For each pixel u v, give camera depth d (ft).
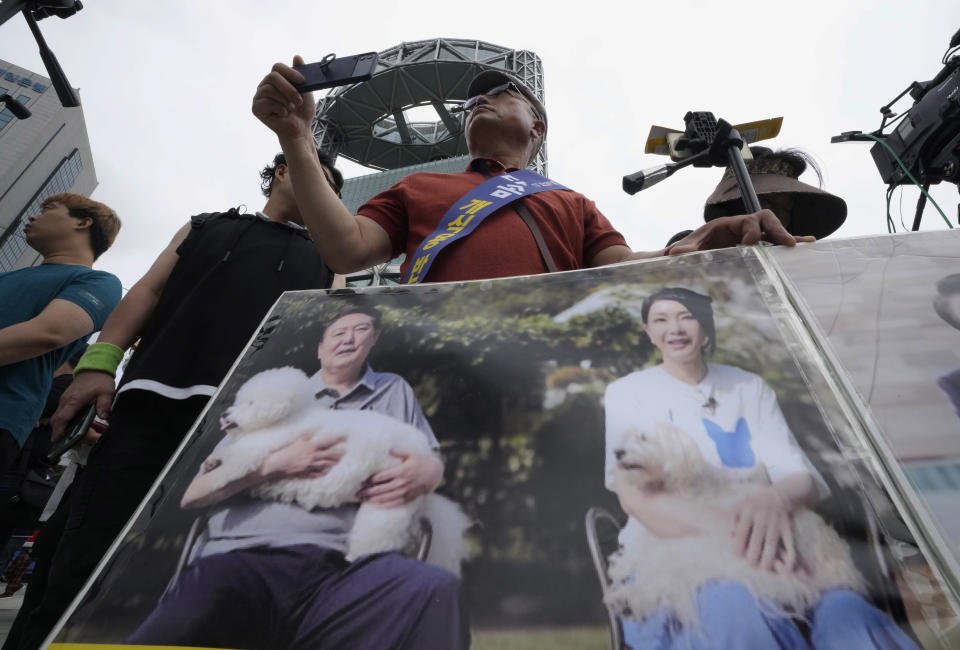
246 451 2.30
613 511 1.82
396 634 1.65
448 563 1.78
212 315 4.64
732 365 2.24
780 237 2.85
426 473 2.07
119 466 3.87
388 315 2.88
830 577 1.58
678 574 1.63
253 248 5.26
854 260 2.60
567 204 4.60
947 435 1.87
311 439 2.30
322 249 4.11
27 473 6.88
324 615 1.72
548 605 1.63
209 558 1.93
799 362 2.21
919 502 1.71
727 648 1.47
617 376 2.29
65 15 13.00
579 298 2.71
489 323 2.68
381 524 1.92
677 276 2.71
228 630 1.73
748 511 1.76
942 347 2.14
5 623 8.92
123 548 2.01
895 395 2.01
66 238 6.45
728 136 6.66
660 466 1.92
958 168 8.89
